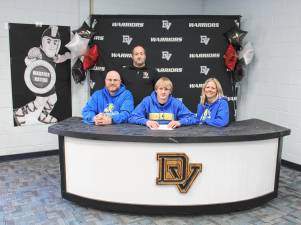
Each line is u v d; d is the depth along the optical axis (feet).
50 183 10.44
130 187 8.02
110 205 8.22
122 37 13.41
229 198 8.25
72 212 8.43
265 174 8.61
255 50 13.46
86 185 8.34
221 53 13.73
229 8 14.74
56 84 13.50
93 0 13.67
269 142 8.45
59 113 13.76
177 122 8.55
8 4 12.08
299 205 9.00
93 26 13.35
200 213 8.23
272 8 12.51
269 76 12.88
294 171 11.91
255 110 13.70
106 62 13.51
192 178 7.91
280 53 12.32
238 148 8.00
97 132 7.77
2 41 12.18
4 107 12.59
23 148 13.21
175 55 13.62
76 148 8.22
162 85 9.00
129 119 9.09
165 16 13.38
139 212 8.15
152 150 7.72
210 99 9.01
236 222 8.03
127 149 7.79
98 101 9.70
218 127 8.59
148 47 13.53
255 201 8.60
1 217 8.12
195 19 13.50
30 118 13.16
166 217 8.26
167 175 7.85
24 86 12.83
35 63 12.91
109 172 8.03
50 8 12.89
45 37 12.95
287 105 12.19
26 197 9.32
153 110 9.27
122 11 14.43
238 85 14.25
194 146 7.73
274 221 8.10
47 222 7.89
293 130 12.05
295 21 11.62
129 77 11.18
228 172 8.06
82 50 12.89
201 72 13.78
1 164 12.42
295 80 11.79
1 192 9.66
